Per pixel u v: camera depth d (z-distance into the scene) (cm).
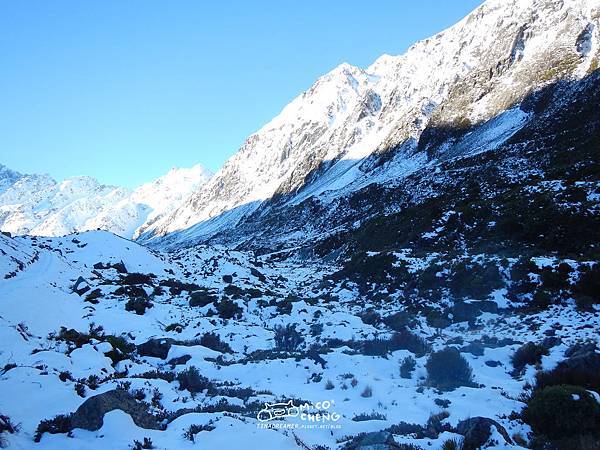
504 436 958
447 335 2211
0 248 3344
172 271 4794
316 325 2442
